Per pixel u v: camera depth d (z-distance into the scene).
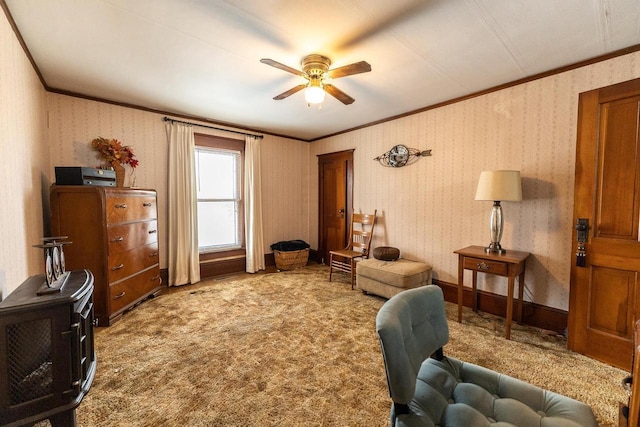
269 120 4.14
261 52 2.25
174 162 3.83
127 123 3.48
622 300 1.95
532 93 2.62
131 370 1.91
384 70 2.52
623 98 1.92
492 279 2.95
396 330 1.00
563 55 2.25
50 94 3.00
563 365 1.98
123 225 2.79
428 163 3.48
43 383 1.18
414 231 3.68
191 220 3.97
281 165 5.13
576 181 2.15
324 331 2.50
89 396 1.65
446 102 3.27
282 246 4.80
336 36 2.02
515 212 2.76
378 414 1.52
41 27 1.92
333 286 3.85
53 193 2.49
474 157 3.05
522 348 2.21
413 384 1.01
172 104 3.48
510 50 2.18
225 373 1.88
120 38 2.06
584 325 2.12
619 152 1.96
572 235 2.19
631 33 1.94
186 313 2.89
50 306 1.16
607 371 1.91
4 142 1.66
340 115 3.88
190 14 1.79
